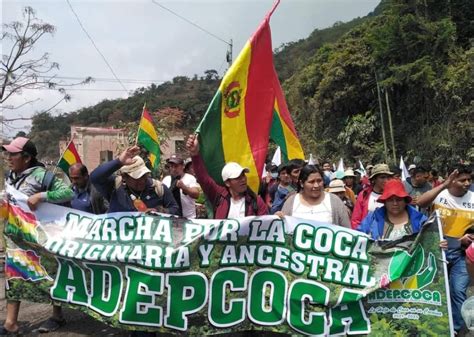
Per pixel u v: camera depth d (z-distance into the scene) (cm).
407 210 456
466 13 2405
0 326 520
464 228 491
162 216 469
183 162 732
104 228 480
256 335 508
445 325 412
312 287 441
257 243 452
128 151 474
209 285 453
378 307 430
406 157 2325
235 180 479
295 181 642
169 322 455
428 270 421
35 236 489
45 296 486
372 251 435
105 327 548
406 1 2441
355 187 1066
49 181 496
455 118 2131
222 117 527
